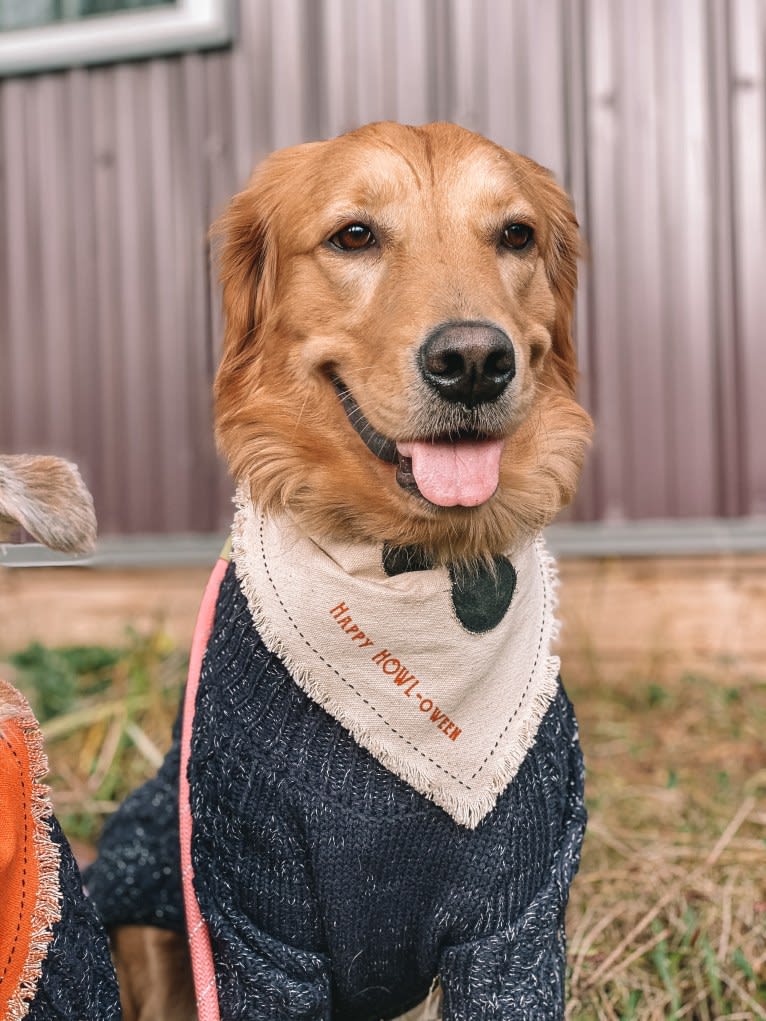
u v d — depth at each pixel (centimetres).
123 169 151
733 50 139
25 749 65
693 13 139
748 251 140
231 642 73
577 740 75
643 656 140
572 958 89
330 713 71
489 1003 69
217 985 72
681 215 141
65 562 70
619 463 143
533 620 75
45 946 64
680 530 140
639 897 94
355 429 75
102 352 154
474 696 72
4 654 140
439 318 71
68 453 156
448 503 71
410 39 143
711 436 141
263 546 75
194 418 151
